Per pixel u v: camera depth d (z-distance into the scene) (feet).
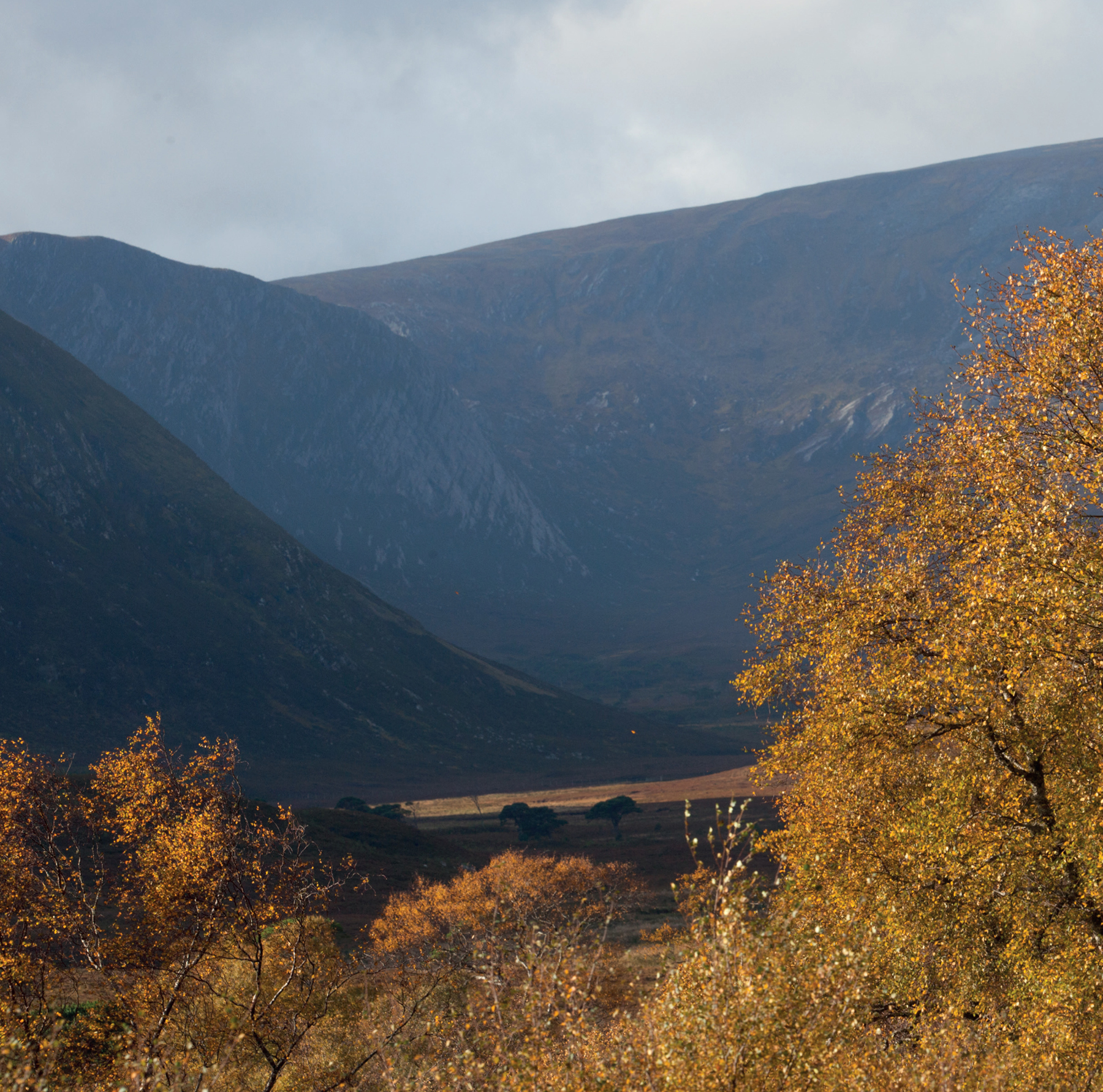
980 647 40.96
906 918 41.37
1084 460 40.50
